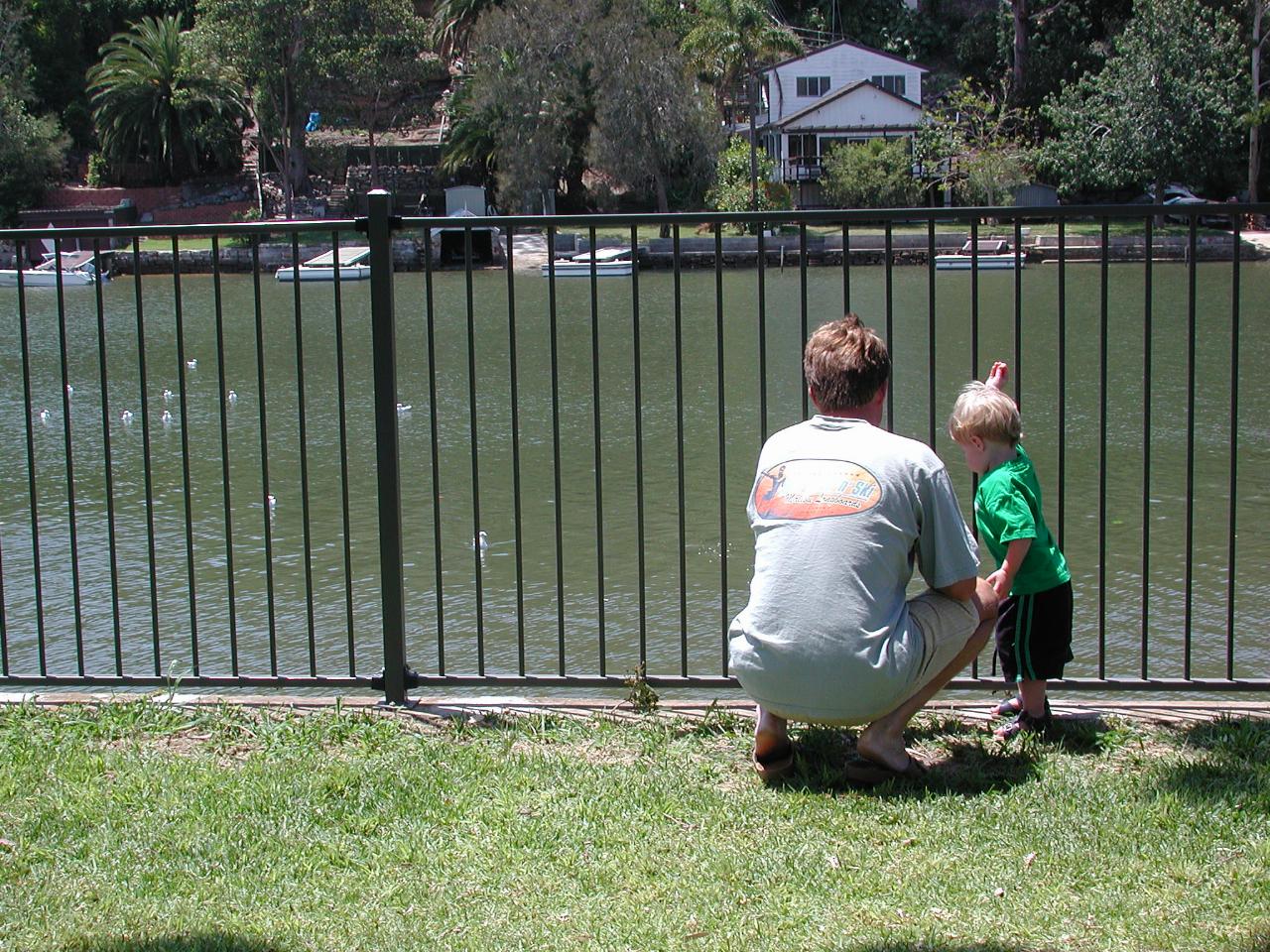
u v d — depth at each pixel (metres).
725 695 5.02
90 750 4.07
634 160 54.53
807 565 3.62
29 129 64.12
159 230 4.57
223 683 4.62
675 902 3.08
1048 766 3.82
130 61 67.88
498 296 39.91
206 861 3.33
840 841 3.37
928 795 3.60
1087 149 52.56
